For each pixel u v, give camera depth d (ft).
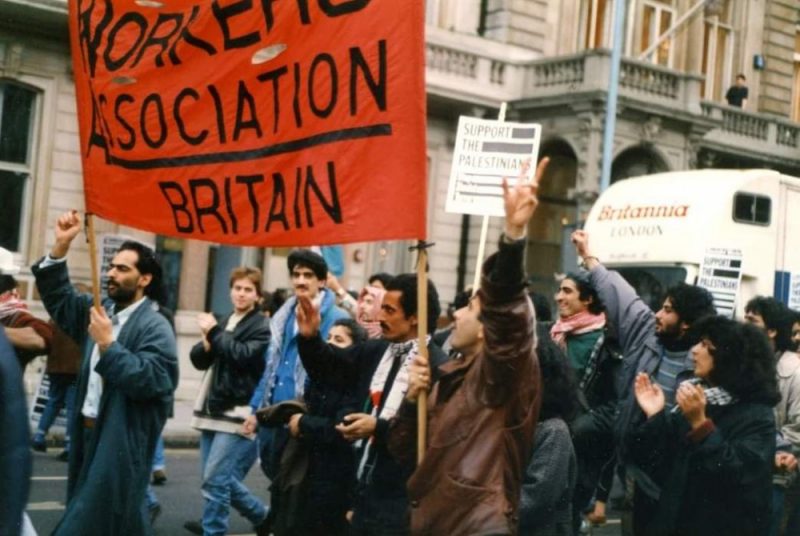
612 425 20.88
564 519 15.71
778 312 23.38
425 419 14.51
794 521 22.43
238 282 25.64
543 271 79.36
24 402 10.32
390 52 15.49
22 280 57.36
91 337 19.07
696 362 16.72
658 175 50.29
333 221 16.01
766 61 94.84
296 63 16.39
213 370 25.08
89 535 17.42
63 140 58.80
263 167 16.80
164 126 17.71
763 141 88.38
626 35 85.30
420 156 15.34
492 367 12.94
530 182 12.71
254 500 25.59
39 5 54.90
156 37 17.79
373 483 16.52
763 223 47.62
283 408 18.35
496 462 13.26
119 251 18.90
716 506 15.81
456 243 75.72
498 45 76.59
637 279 47.67
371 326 29.07
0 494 10.03
